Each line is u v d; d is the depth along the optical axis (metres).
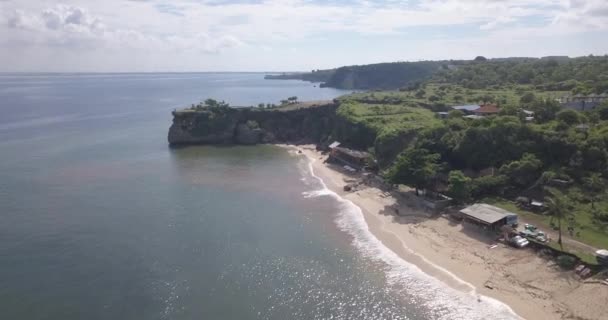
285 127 193.25
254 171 138.62
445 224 89.31
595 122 114.75
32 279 71.12
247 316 61.78
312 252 80.62
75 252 80.69
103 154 162.38
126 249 82.00
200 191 116.88
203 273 73.31
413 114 156.00
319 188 119.69
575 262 68.62
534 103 132.12
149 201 108.56
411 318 60.53
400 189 110.81
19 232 89.50
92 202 107.75
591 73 192.88
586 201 87.62
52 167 141.62
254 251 81.19
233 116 192.50
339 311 62.66
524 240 76.25
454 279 69.50
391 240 84.62
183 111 187.62
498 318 59.44
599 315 57.91
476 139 109.69
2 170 137.25
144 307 63.84
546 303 61.81
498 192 98.38
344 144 156.12
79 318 61.12
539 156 102.12
